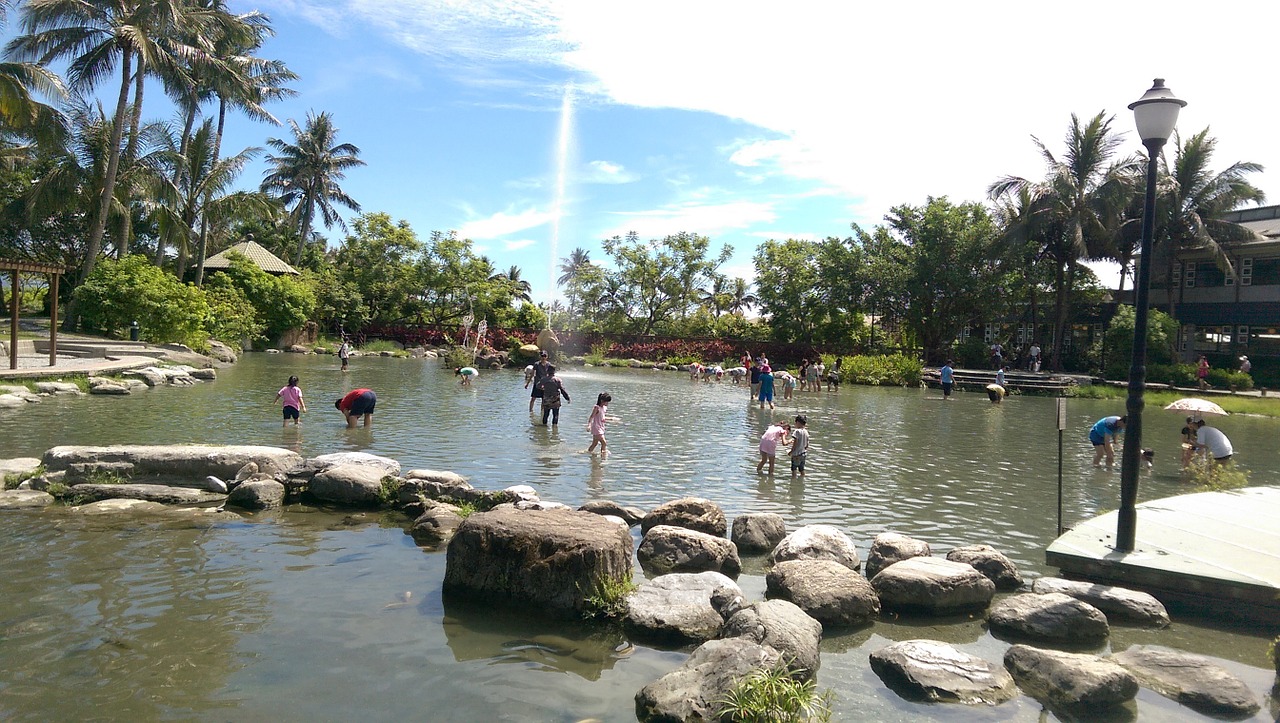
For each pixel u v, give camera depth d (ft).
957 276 137.49
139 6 97.35
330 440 44.50
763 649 16.26
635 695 15.53
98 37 97.96
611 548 20.71
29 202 99.76
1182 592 21.68
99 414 50.29
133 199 112.37
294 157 188.65
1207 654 18.98
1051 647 19.27
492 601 20.39
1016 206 137.90
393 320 178.40
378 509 29.66
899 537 25.72
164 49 103.81
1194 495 31.71
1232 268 123.03
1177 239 131.03
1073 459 50.06
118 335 98.84
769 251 166.61
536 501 28.14
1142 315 23.32
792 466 41.47
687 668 15.70
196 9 113.19
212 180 119.55
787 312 161.68
